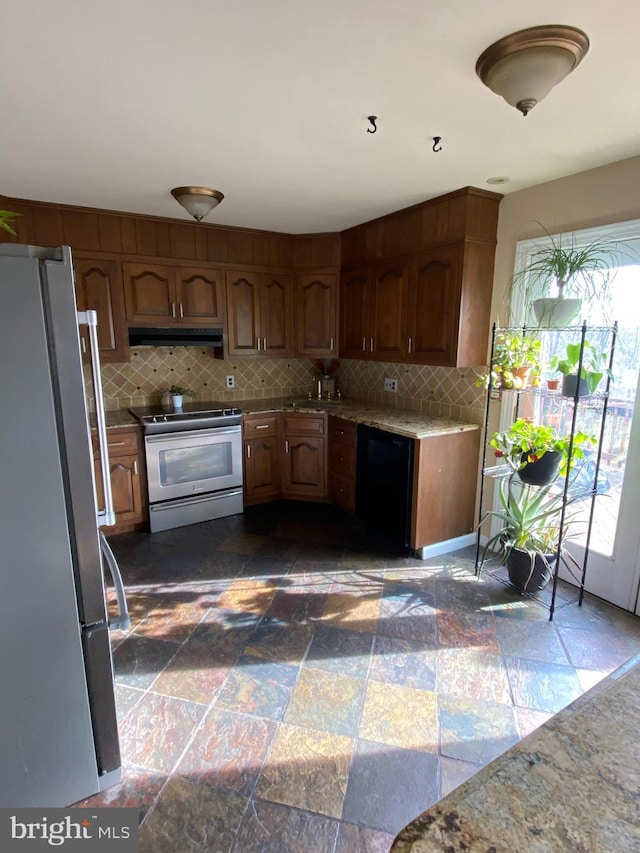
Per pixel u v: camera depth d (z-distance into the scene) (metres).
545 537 2.76
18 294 1.19
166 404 3.89
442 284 3.06
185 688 2.03
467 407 3.38
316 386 4.70
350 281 3.90
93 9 1.25
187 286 3.66
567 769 0.78
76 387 1.32
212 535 3.55
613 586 2.65
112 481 3.42
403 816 1.50
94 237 3.28
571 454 2.37
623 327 2.49
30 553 1.31
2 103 1.78
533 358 2.66
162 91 1.70
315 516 3.88
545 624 2.48
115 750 1.58
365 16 1.28
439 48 1.43
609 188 2.43
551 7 1.25
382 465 3.38
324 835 1.44
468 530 3.39
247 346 3.98
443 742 1.77
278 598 2.72
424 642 2.33
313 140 2.13
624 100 1.75
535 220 2.79
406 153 2.29
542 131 2.03
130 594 2.76
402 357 3.45
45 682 1.40
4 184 2.74
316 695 1.99
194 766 1.67
